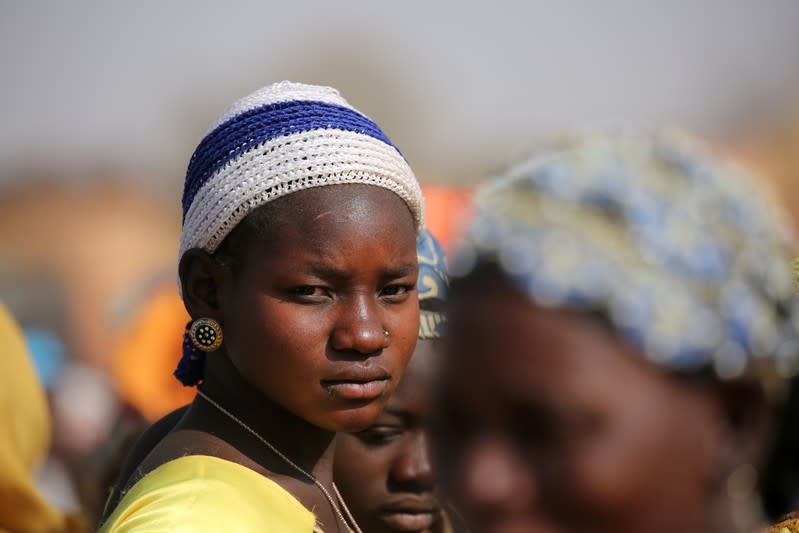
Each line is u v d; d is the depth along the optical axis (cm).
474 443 355
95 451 2202
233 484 705
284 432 754
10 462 970
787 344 355
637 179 349
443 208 1100
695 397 343
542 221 345
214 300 753
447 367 358
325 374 715
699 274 337
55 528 1002
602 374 336
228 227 731
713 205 350
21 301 7119
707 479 350
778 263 360
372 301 725
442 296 910
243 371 734
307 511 722
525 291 340
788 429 403
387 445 887
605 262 335
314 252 709
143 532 658
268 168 722
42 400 1052
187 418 782
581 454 339
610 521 341
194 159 767
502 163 382
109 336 3797
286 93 764
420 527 891
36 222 8831
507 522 347
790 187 5544
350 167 723
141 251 8581
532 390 340
